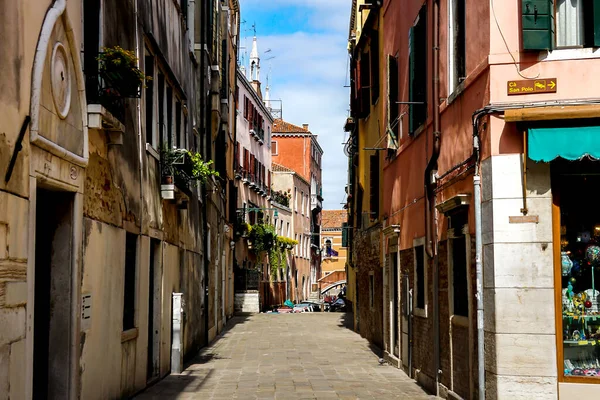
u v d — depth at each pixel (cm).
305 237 6097
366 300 2084
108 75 799
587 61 788
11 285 573
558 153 753
